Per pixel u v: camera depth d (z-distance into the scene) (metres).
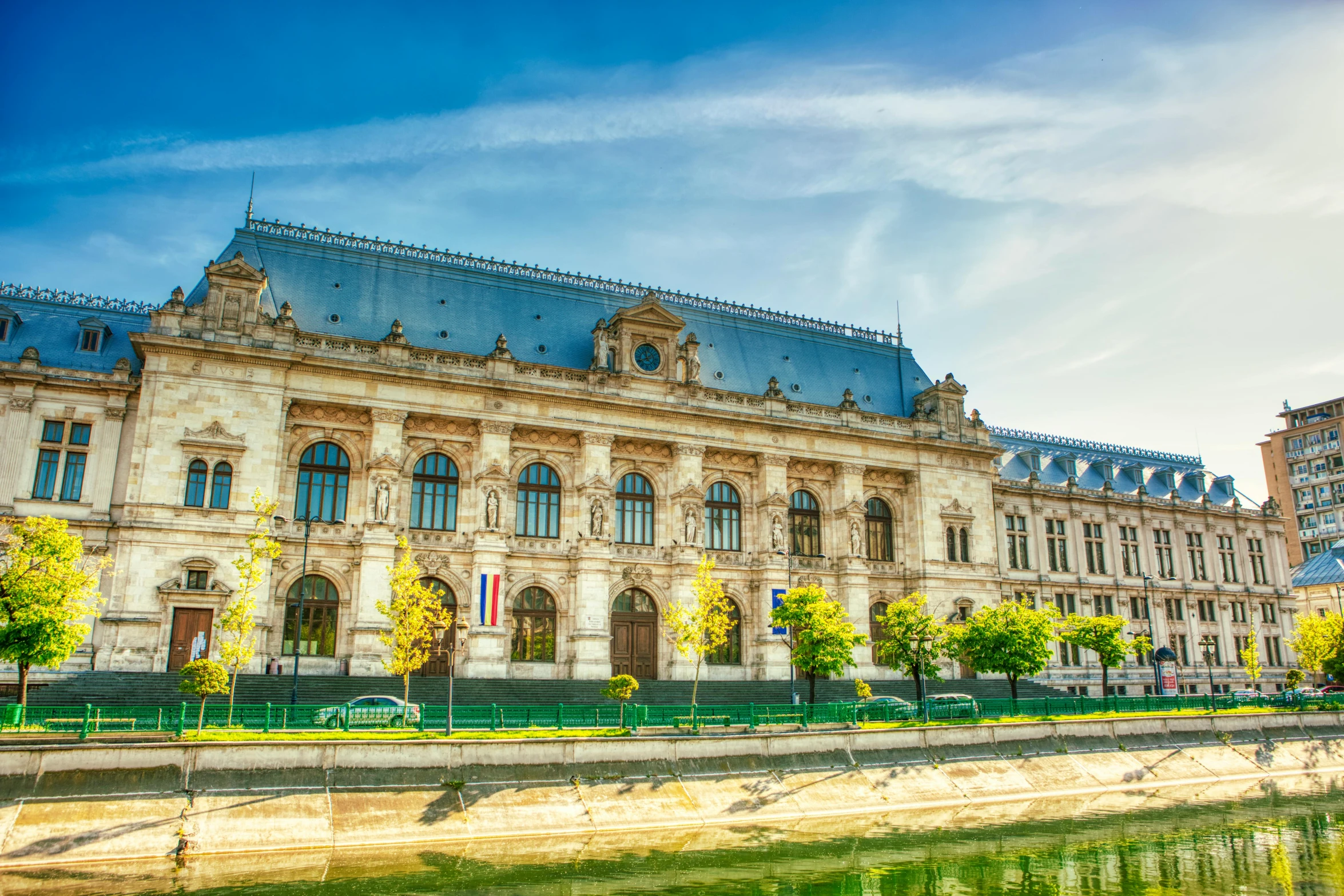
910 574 75.00
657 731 43.62
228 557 54.41
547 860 33.00
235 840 31.94
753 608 69.12
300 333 58.72
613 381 66.62
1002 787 47.50
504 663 59.12
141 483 53.53
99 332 60.88
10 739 33.41
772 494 70.25
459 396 61.59
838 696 65.19
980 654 60.25
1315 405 145.88
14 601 40.31
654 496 68.25
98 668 50.84
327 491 59.16
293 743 34.75
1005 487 85.69
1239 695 67.62
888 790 44.41
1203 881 32.56
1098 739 54.28
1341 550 116.00
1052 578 86.31
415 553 59.03
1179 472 103.12
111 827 30.80
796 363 79.50
